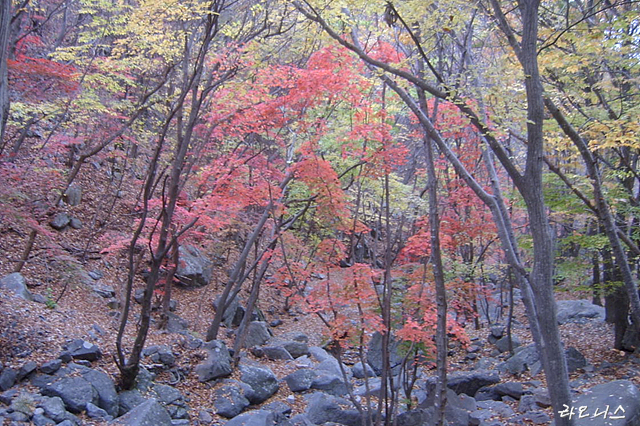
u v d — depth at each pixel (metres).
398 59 8.04
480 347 15.26
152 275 8.55
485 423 8.98
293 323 18.94
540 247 5.97
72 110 12.48
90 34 12.73
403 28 8.34
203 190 11.55
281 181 11.23
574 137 8.48
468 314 14.23
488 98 7.70
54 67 10.61
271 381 11.11
